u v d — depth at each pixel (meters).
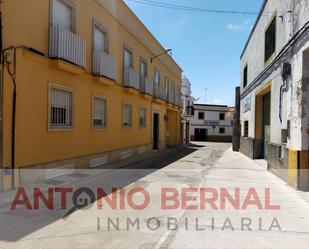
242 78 25.06
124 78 16.09
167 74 26.44
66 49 10.00
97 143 13.09
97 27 12.88
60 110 10.40
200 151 26.20
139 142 19.25
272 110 12.68
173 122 31.66
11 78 8.03
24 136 8.55
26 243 4.59
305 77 8.63
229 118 54.84
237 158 19.66
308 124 8.71
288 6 10.17
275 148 11.82
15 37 8.16
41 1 9.21
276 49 12.08
